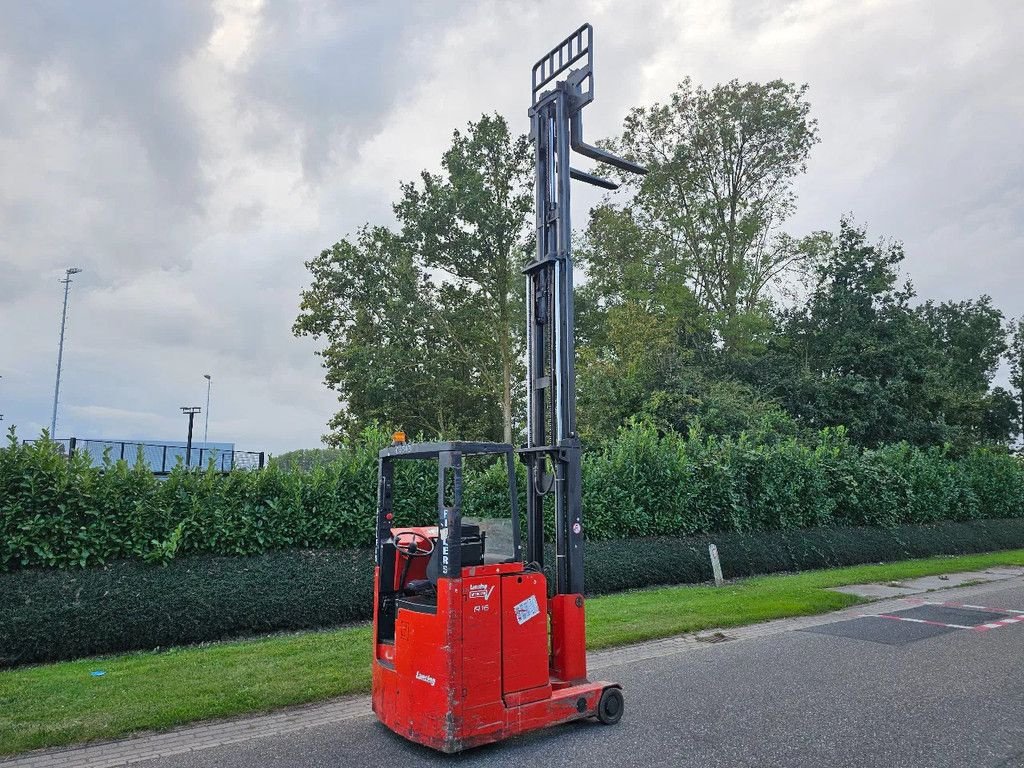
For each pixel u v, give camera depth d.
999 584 16.56
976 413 34.91
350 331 35.69
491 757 5.75
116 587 9.59
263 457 16.05
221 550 10.91
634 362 25.06
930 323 50.03
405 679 5.98
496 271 35.50
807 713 6.82
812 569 18.55
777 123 36.00
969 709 6.95
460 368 37.28
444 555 5.77
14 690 7.25
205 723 6.62
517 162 36.28
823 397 30.31
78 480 10.02
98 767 5.62
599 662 8.93
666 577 15.32
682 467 17.12
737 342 33.53
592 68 7.23
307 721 6.71
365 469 12.42
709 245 37.31
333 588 10.94
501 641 5.90
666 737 6.18
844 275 33.06
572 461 6.85
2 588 9.05
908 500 23.38
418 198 35.97
